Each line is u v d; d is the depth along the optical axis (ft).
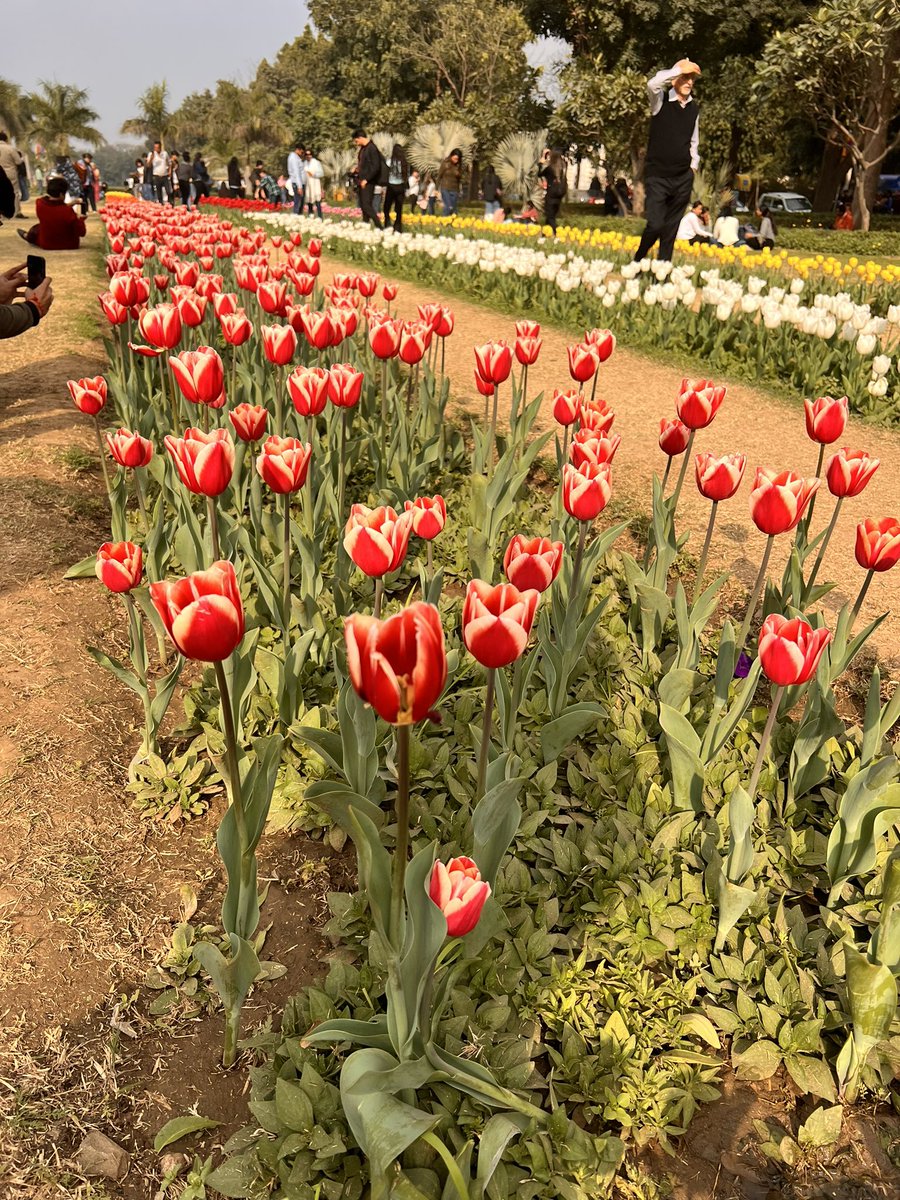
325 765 9.86
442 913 5.45
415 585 14.25
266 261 23.22
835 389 26.17
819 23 83.10
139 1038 7.47
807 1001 7.79
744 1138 7.11
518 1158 6.55
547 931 8.51
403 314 36.32
